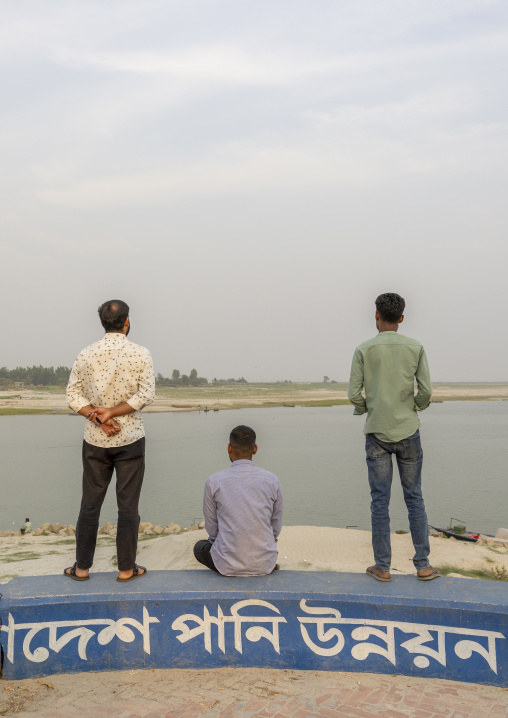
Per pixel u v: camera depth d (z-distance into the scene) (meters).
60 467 59.88
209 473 53.62
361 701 3.65
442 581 4.36
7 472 55.91
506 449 73.50
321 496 41.19
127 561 4.35
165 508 37.16
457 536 23.38
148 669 4.11
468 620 3.92
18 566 13.95
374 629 4.05
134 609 4.12
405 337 4.39
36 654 4.06
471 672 3.92
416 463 4.37
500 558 12.01
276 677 3.97
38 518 35.03
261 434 102.38
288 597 4.09
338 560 11.08
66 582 4.35
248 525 4.39
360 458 65.69
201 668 4.12
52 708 3.60
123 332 4.40
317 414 177.75
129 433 4.22
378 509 4.39
